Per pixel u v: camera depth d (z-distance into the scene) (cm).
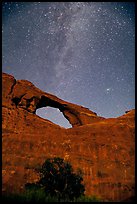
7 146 2436
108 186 2081
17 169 2183
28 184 1719
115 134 2619
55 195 1495
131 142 2528
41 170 1698
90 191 2042
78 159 2320
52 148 2441
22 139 2531
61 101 4175
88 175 2177
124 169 2236
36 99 3744
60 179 1599
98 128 2720
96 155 2369
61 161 1734
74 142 2503
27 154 2353
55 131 2747
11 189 1894
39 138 2553
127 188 2056
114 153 2384
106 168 2236
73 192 1535
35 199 1141
